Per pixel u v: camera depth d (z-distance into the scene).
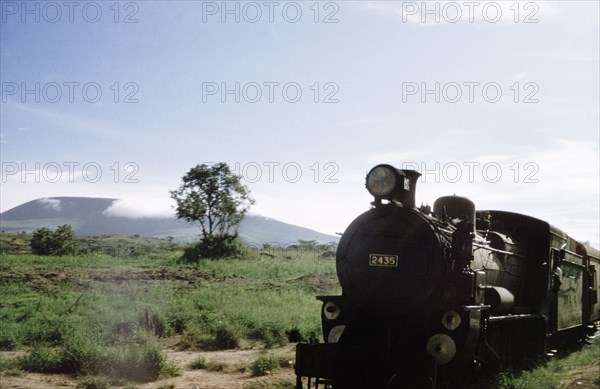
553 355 13.25
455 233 9.02
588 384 10.39
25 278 27.12
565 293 14.53
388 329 8.75
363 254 9.23
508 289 11.78
